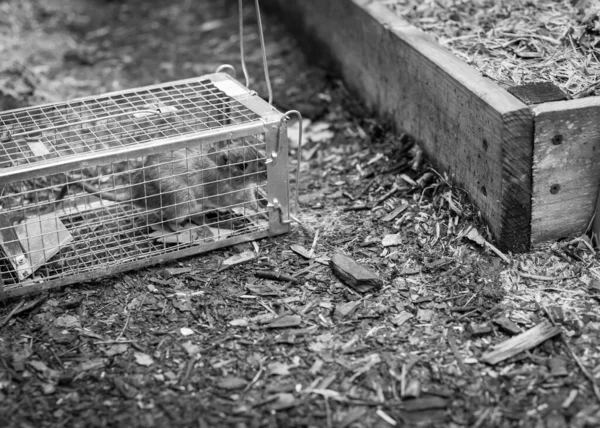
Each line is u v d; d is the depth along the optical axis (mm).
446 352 1518
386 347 1530
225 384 1481
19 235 1718
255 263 1705
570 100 1618
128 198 1800
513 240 1657
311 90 2252
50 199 1853
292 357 1521
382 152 1971
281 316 1591
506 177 1618
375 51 2033
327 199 1871
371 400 1452
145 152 1630
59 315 1605
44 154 1636
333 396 1460
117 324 1588
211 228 1777
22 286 1625
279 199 1742
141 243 1739
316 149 2041
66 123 1814
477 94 1662
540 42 1855
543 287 1610
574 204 1656
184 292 1645
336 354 1523
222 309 1611
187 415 1439
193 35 2656
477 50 1862
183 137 1649
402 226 1763
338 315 1589
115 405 1457
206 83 1852
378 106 2068
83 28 2754
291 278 1662
